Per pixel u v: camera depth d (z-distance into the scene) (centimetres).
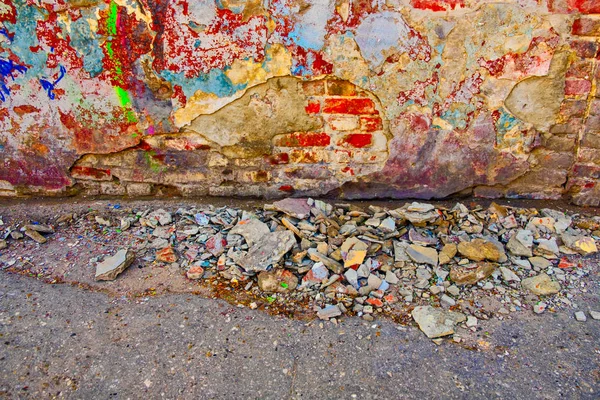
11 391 157
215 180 274
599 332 182
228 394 157
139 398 155
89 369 165
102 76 244
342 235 231
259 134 257
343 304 198
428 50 232
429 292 205
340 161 263
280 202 250
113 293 204
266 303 199
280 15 227
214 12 228
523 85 238
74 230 249
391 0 222
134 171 272
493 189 268
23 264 222
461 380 162
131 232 246
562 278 210
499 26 227
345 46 232
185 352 173
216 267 221
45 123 258
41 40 238
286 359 170
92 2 228
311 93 245
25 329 182
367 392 157
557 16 223
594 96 237
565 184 261
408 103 245
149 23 231
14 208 267
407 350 175
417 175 264
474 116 247
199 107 250
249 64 237
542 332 182
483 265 213
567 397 155
